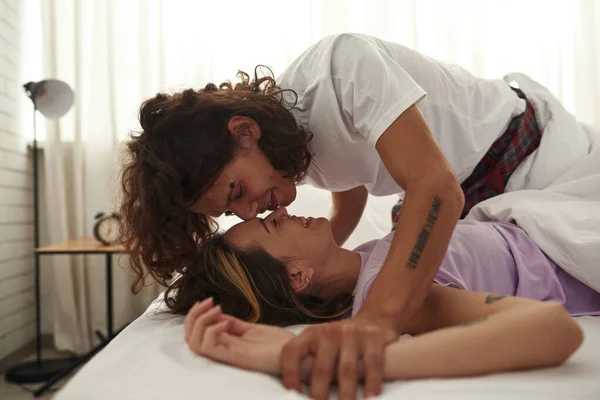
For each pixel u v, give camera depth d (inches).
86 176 114.4
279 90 48.1
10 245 108.1
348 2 112.4
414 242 34.0
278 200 46.5
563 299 46.3
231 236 45.9
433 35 115.0
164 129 43.1
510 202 54.3
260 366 30.6
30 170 119.0
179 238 43.7
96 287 115.9
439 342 28.8
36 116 117.9
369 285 41.6
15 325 109.7
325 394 27.5
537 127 60.2
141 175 43.9
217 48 112.5
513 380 27.6
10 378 97.3
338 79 45.7
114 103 113.6
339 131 47.4
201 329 33.3
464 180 58.9
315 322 44.2
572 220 47.6
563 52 115.8
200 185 42.9
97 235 97.0
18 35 115.2
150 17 114.2
